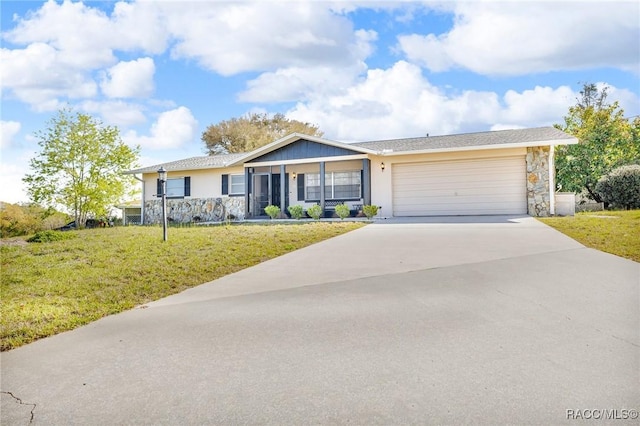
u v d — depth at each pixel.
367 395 2.83
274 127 44.53
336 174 18.34
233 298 5.64
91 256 9.15
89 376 3.34
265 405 2.77
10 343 4.18
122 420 2.67
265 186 20.17
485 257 7.47
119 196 21.72
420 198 16.92
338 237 11.10
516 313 4.42
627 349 3.44
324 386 2.99
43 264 8.51
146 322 4.74
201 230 13.49
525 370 3.11
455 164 16.39
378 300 5.14
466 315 4.42
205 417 2.66
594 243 8.48
